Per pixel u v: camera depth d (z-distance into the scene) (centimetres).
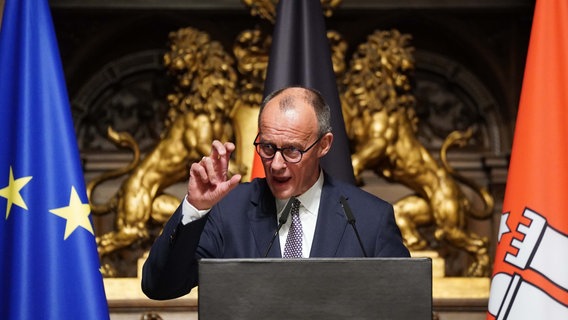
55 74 956
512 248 906
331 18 1727
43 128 936
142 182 1513
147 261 744
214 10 1702
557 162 914
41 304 901
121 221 1500
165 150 1526
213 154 686
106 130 1712
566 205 903
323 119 781
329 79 1170
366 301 587
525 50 1720
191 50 1538
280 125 752
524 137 928
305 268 589
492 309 903
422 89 1733
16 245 909
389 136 1522
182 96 1555
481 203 1680
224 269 589
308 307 587
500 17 1730
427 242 1584
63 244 915
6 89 955
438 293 1406
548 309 880
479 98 1730
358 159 1500
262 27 1579
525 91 941
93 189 1564
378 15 1723
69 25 1712
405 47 1587
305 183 787
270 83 1162
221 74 1545
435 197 1516
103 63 1720
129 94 1725
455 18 1731
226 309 586
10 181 933
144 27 1731
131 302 1375
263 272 589
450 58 1738
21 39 959
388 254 793
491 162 1686
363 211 808
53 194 923
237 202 814
